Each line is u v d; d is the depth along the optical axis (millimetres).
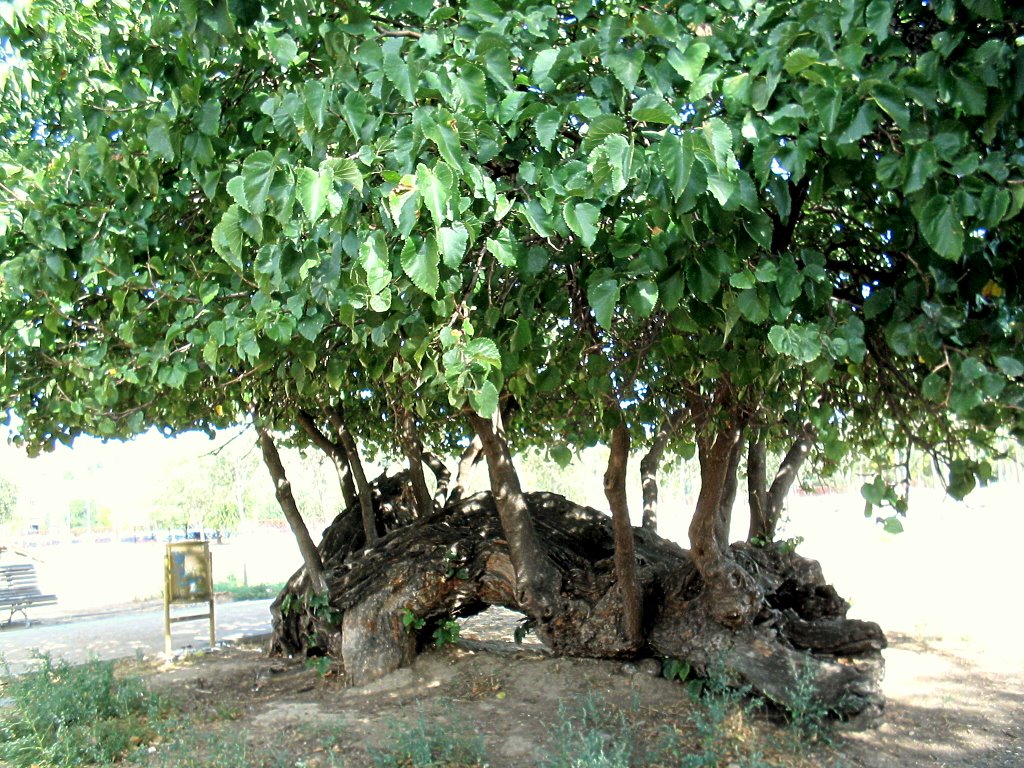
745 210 2920
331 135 3045
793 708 5902
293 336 4504
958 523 28266
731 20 3094
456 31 3146
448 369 2918
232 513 38500
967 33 2814
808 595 7340
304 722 6562
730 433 5777
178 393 6578
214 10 2854
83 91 4641
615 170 2537
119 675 9047
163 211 4688
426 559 8094
